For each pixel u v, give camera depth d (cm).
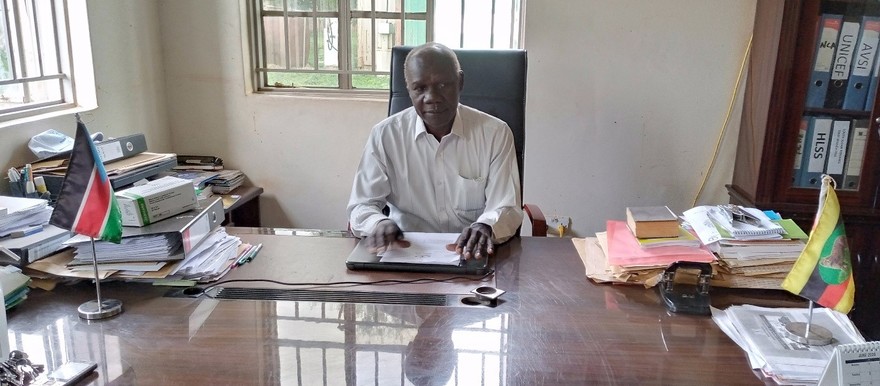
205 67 289
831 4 224
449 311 134
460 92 194
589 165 279
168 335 123
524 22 269
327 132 290
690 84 266
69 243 146
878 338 238
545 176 282
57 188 206
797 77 229
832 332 123
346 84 295
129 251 145
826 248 116
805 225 241
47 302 138
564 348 119
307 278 151
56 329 126
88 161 126
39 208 160
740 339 123
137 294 142
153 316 131
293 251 169
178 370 111
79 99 250
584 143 277
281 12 290
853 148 235
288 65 296
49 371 109
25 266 145
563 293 144
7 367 106
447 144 188
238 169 299
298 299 139
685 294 141
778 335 122
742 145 261
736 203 261
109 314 131
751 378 110
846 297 114
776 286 146
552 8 263
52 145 221
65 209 127
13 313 133
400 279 151
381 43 289
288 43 293
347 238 180
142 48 275
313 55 293
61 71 245
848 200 238
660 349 120
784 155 238
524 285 148
